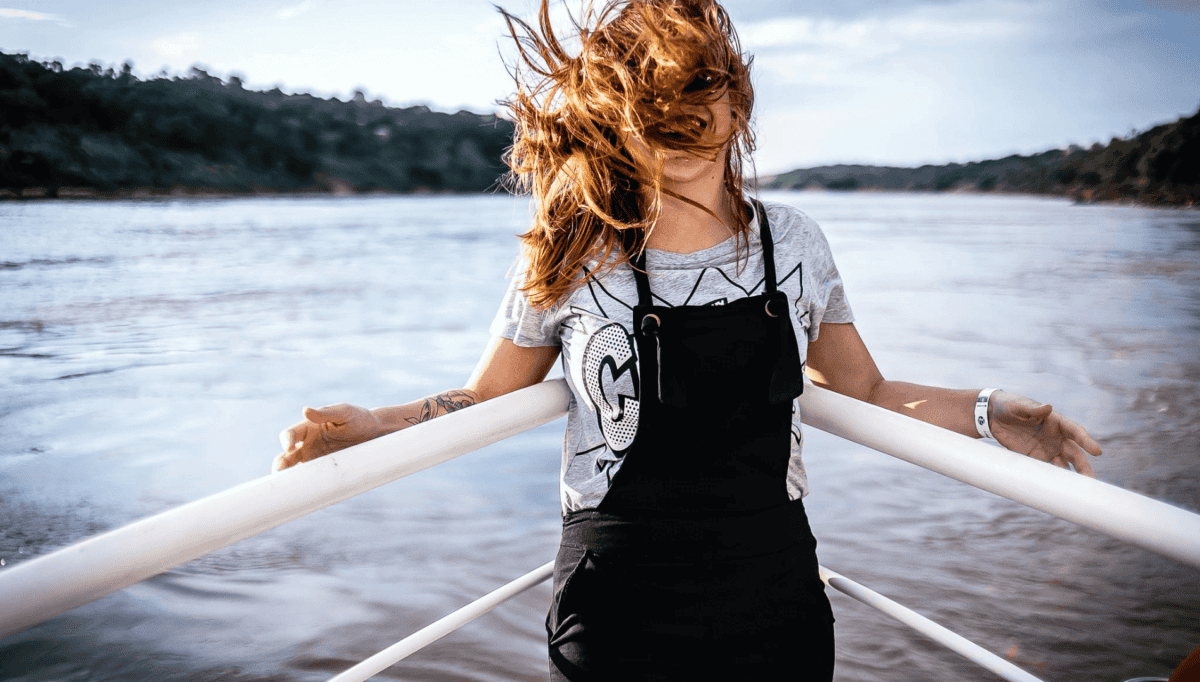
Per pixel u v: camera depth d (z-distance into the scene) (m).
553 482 4.55
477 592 3.29
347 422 0.98
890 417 1.06
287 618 3.08
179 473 5.02
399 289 13.38
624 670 1.04
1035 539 3.60
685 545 1.05
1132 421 5.46
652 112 1.05
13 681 2.65
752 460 1.07
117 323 10.51
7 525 4.17
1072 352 7.74
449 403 1.16
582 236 1.12
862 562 3.39
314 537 3.82
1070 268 14.38
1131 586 3.14
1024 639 2.77
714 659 1.04
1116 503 0.76
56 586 0.60
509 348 1.24
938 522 3.81
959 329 8.90
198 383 7.33
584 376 1.13
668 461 1.07
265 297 12.58
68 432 5.85
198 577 3.41
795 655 1.06
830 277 1.25
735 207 1.17
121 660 2.79
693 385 1.07
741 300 1.10
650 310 1.09
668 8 1.07
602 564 1.08
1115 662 2.63
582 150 1.12
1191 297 11.06
